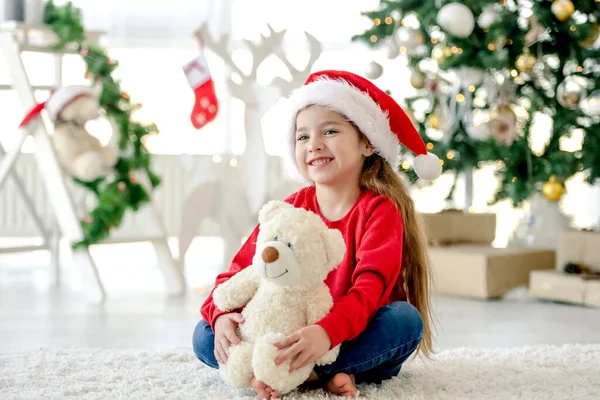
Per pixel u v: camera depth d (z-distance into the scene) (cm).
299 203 183
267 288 153
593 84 348
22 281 380
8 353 205
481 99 379
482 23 314
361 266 159
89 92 312
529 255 347
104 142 470
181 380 172
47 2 345
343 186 176
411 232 179
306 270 147
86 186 326
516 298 334
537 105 352
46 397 157
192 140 486
